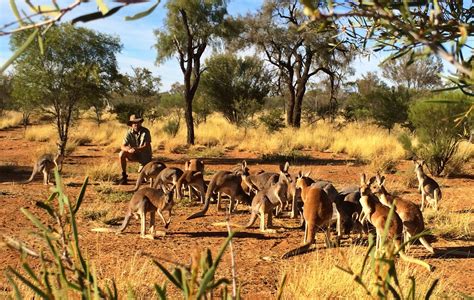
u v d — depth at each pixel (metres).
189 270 2.03
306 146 25.11
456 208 11.13
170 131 27.86
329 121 37.81
